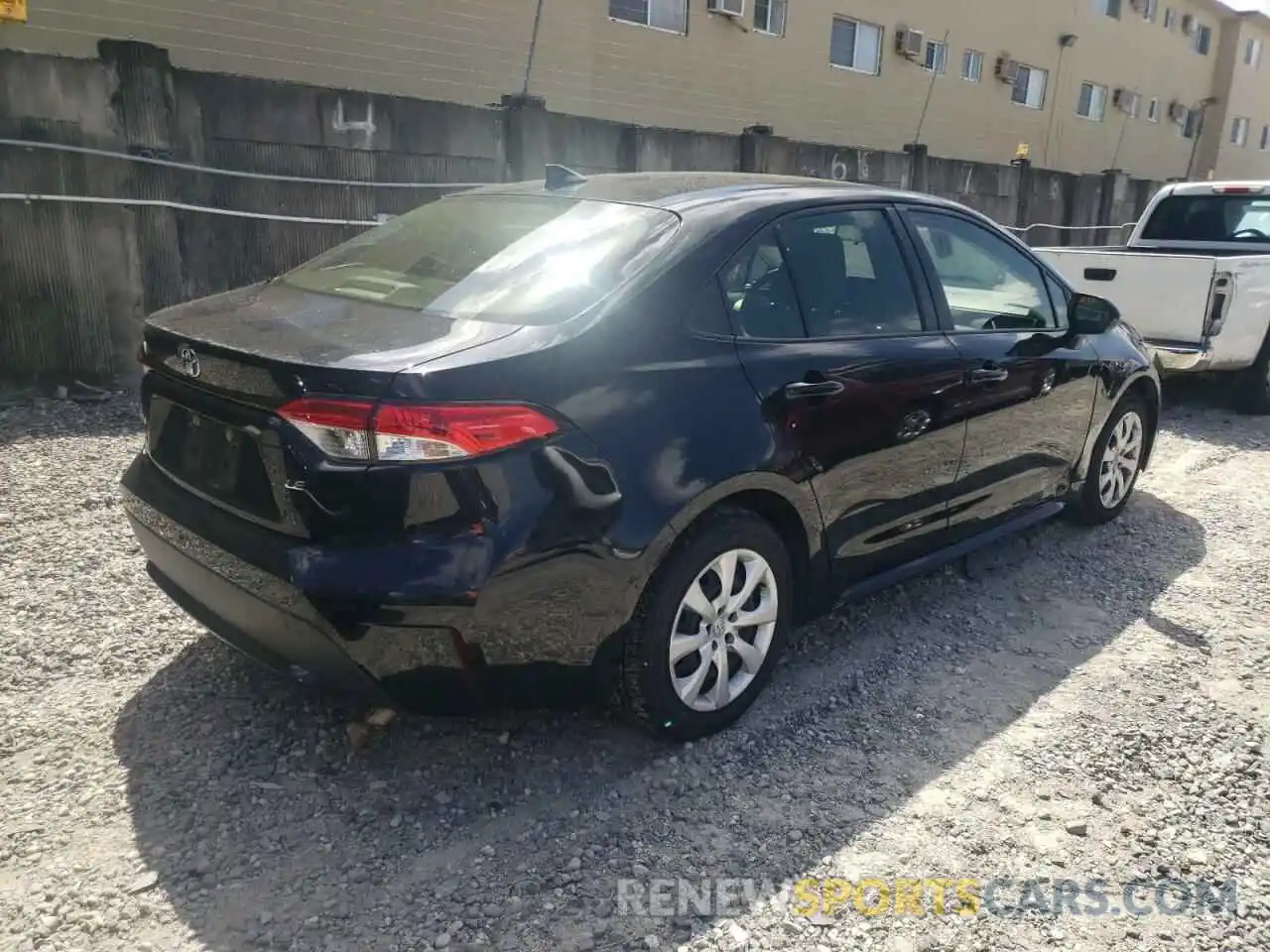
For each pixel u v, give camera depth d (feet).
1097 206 58.29
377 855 8.79
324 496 8.29
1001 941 8.04
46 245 21.09
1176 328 25.14
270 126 24.75
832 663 12.51
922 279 12.85
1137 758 10.61
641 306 9.67
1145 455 18.34
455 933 7.91
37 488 16.53
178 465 9.97
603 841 9.06
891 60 55.77
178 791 9.50
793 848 9.05
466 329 9.12
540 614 8.80
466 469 8.28
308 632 8.46
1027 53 66.39
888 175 43.83
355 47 34.45
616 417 9.16
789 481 10.60
